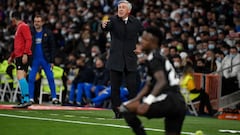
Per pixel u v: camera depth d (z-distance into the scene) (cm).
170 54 4616
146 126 2798
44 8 6906
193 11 5669
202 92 4344
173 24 5322
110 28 3189
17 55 3644
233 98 4372
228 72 4422
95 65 4888
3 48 6162
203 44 4841
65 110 3850
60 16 6519
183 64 4494
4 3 7388
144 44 1806
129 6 3197
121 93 4353
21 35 3634
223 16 5425
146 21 5581
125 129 2566
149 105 1744
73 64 5241
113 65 3164
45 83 4912
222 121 3675
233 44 4956
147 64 1795
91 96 4847
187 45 4966
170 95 1786
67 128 2531
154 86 1773
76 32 5969
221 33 4988
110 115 3516
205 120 3672
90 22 6028
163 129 2661
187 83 4284
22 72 3684
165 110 1775
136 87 3212
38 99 4888
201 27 5172
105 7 6338
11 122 2725
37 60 4109
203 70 4569
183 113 1812
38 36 4097
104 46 5622
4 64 5206
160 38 1806
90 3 6612
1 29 6800
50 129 2467
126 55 3180
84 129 2514
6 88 5272
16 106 3719
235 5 5425
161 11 5891
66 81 4978
